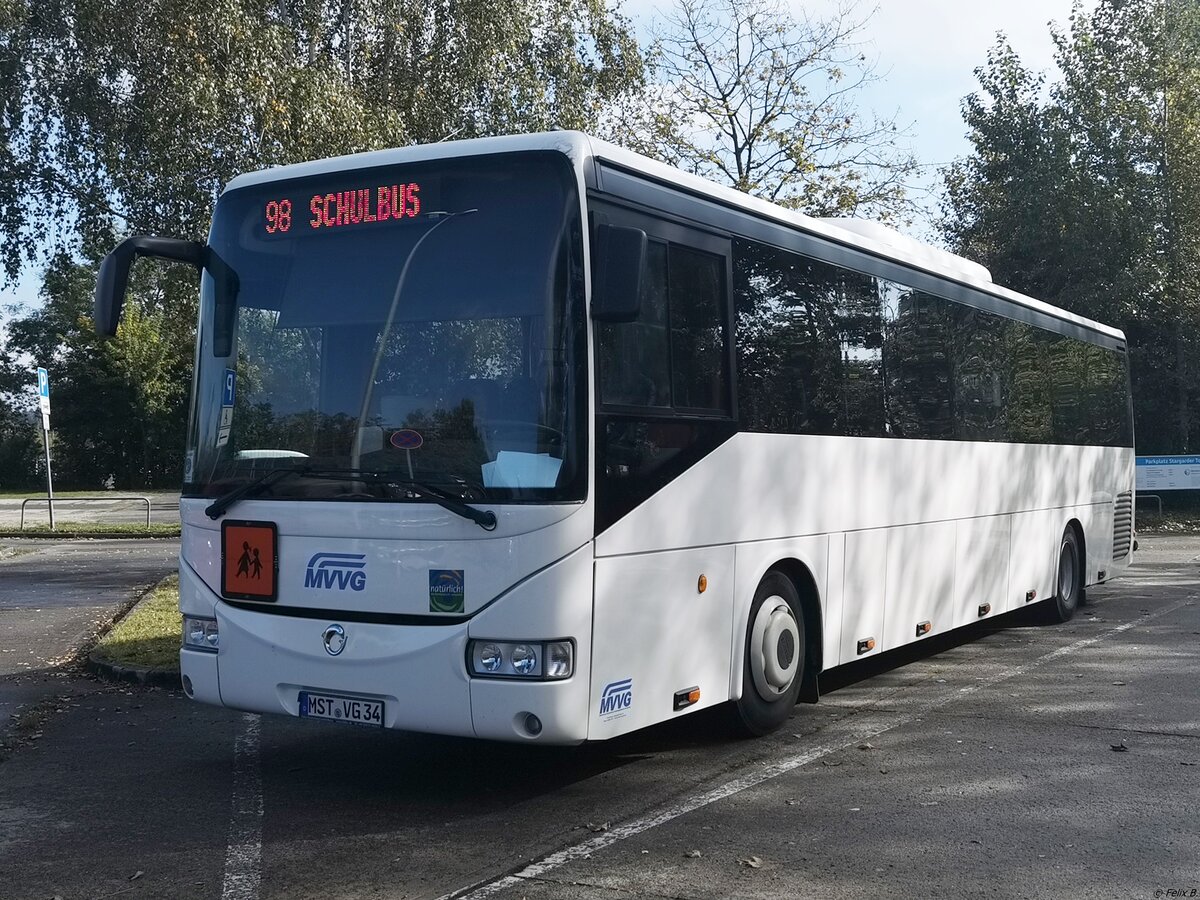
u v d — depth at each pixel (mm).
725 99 24562
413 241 6066
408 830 5617
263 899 4723
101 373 58719
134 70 19453
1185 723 7750
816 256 8047
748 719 7215
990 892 4680
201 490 6414
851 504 8250
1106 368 14648
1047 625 12539
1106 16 30312
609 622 5801
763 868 4980
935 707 8336
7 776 6762
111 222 20469
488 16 21719
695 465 6527
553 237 5773
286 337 6285
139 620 12156
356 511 5867
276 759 7109
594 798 6109
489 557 5555
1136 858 5090
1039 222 29781
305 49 20203
